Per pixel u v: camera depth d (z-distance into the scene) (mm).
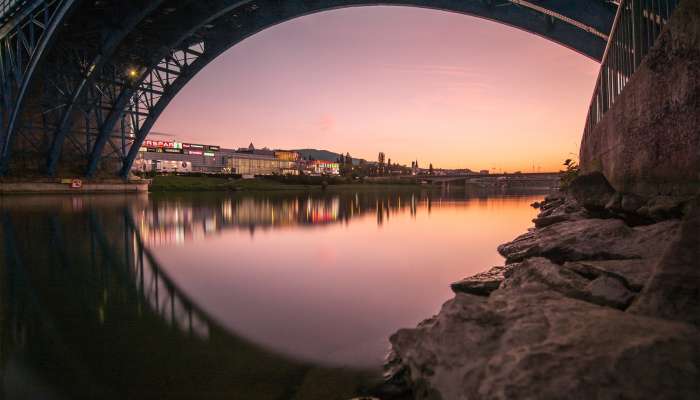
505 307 2656
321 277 6883
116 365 3262
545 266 3682
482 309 2600
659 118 4641
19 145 40656
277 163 157625
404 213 22828
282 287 6164
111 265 7793
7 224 15000
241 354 3521
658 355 1644
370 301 5352
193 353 3531
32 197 35031
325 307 5074
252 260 8539
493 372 1889
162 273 7129
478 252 9273
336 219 18938
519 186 147000
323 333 4098
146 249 9930
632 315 2117
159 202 32031
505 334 2240
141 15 32250
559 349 1863
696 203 2311
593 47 21688
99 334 3990
